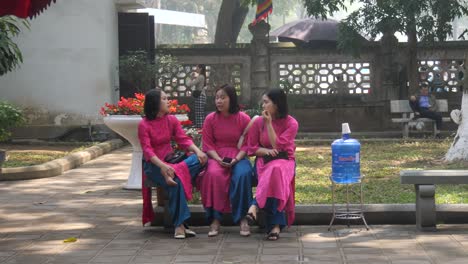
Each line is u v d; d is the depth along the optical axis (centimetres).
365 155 1304
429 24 1761
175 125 736
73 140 1680
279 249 646
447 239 668
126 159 1372
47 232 732
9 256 636
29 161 1254
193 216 753
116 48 1828
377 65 1977
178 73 1973
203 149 736
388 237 682
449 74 1980
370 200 823
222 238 697
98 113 1697
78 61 1689
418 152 1336
